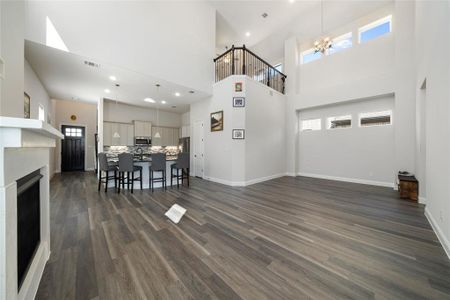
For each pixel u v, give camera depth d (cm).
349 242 202
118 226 242
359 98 518
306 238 211
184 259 171
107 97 607
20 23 219
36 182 142
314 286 137
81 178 607
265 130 584
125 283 140
